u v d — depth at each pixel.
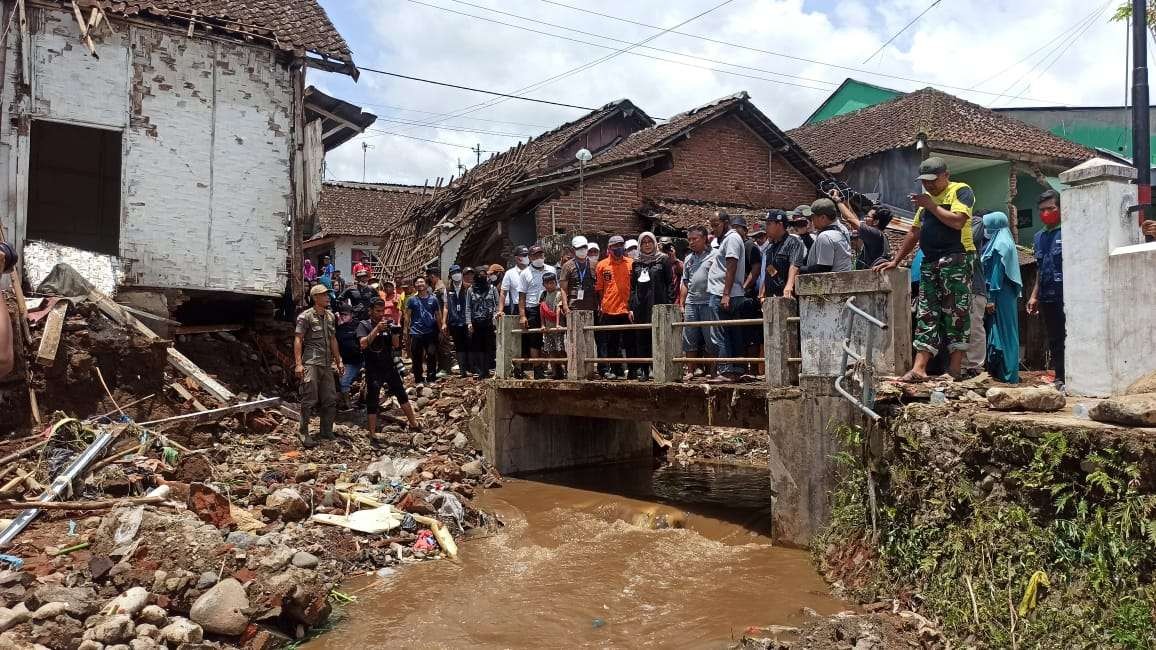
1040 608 4.92
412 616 6.24
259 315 13.88
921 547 6.02
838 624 5.47
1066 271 6.63
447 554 7.79
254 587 5.75
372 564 7.41
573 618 6.21
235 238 12.68
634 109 21.97
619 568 7.42
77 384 9.19
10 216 10.98
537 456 12.16
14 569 5.72
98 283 11.42
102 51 11.65
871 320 6.70
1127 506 4.66
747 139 19.52
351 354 12.22
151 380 9.81
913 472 6.29
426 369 15.17
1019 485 5.38
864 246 8.82
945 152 18.17
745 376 9.08
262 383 12.90
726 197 19.22
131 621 5.18
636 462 13.47
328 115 14.71
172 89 12.16
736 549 7.89
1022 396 5.78
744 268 9.10
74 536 6.38
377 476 9.46
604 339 11.45
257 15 13.13
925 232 7.00
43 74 11.23
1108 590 4.65
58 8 11.32
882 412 6.74
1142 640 4.34
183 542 6.09
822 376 7.46
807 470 7.61
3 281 10.60
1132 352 6.05
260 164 12.90
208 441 9.58
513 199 16.38
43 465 7.63
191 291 12.45
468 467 10.95
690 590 6.78
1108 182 6.30
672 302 10.84
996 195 19.20
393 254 22.17
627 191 17.34
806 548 7.60
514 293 12.75
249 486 8.44
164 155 12.08
